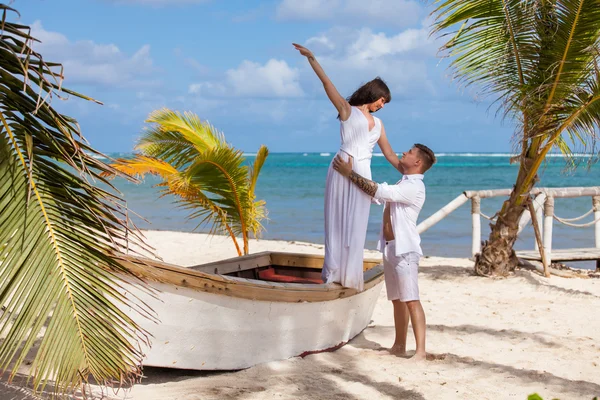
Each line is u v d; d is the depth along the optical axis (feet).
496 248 31.42
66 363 11.29
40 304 10.98
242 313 14.90
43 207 11.10
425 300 26.50
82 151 11.09
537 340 19.95
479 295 27.45
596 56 25.02
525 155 29.94
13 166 10.85
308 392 14.49
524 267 33.35
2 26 9.74
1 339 16.52
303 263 22.99
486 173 213.05
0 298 10.69
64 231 11.23
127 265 12.87
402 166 17.92
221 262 20.54
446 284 29.99
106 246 11.67
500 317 23.36
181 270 13.44
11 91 10.63
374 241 52.85
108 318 11.63
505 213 31.37
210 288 14.01
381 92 17.78
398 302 17.94
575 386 15.49
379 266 20.72
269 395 14.17
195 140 27.68
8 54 10.00
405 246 17.31
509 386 15.43
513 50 27.35
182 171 25.76
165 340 14.05
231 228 28.94
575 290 28.25
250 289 14.67
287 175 203.21
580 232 59.06
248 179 27.53
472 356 18.10
